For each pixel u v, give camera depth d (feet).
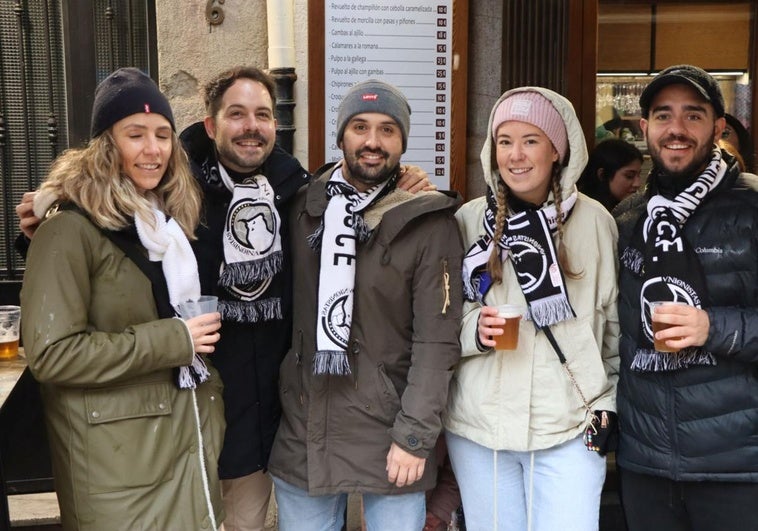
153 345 7.61
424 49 12.48
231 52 12.44
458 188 12.79
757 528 8.19
